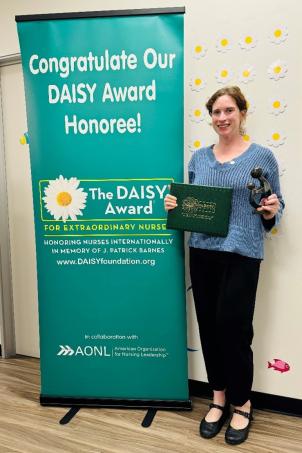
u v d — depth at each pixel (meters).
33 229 2.42
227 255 1.55
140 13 1.63
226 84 1.80
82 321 1.87
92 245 1.82
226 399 1.79
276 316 1.86
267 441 1.67
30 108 1.75
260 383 1.93
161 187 1.75
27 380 2.23
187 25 1.82
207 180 1.58
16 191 2.43
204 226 1.56
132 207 1.77
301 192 1.74
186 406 1.88
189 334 2.04
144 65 1.67
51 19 1.68
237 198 1.52
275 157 1.75
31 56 1.71
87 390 1.92
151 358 1.87
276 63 1.70
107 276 1.83
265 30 1.70
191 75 1.85
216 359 1.72
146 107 1.70
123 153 1.74
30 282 2.48
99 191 1.78
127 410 1.91
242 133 1.63
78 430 1.75
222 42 1.77
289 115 1.71
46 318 1.89
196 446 1.64
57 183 1.79
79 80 1.71
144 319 1.84
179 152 1.71
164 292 1.81
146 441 1.67
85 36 1.67
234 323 1.57
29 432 1.74
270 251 1.83
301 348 1.84
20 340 2.57
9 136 2.38
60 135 1.76
